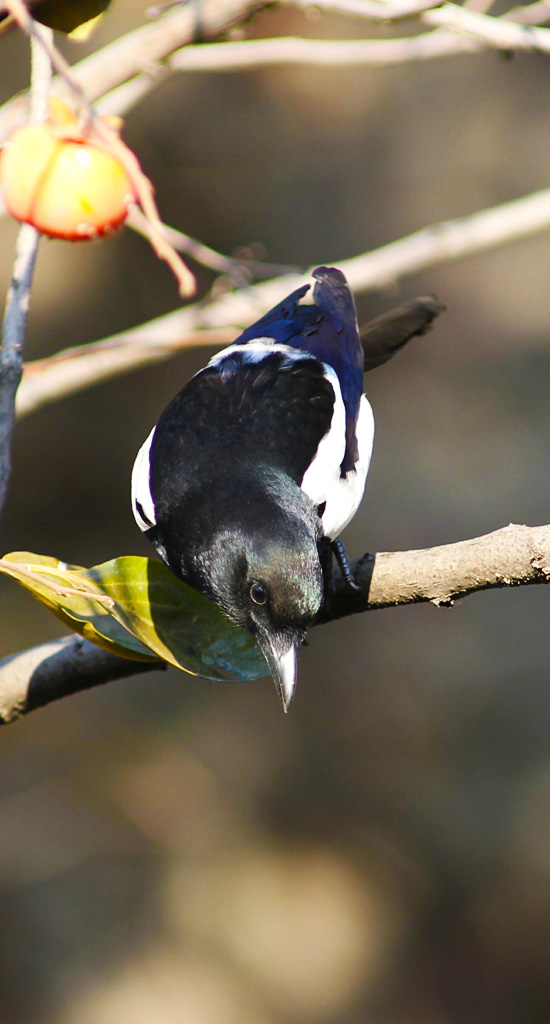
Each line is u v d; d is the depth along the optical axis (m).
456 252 8.23
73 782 14.08
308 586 5.11
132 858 13.38
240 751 14.57
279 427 5.65
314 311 6.89
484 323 17.95
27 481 16.16
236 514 5.23
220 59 7.18
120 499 16.39
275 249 17.34
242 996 12.46
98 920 12.83
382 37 16.08
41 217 4.35
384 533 15.45
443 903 13.34
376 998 12.76
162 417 5.82
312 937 12.95
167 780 14.23
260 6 5.36
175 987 12.34
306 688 15.02
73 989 12.20
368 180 18.06
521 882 13.40
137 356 7.60
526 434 16.78
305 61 7.21
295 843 13.84
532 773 14.16
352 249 17.42
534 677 14.89
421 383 17.47
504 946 13.13
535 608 15.68
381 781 14.25
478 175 18.22
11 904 12.74
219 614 5.17
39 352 16.31
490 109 18.88
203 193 17.47
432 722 14.65
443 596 4.87
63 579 4.17
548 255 18.50
